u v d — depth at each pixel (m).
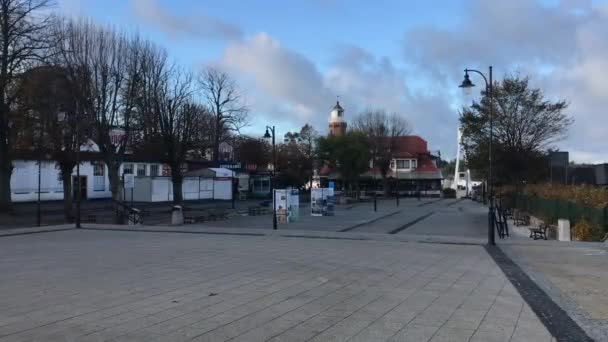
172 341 6.62
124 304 8.73
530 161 38.66
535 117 39.66
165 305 8.66
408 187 91.88
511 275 11.95
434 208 51.97
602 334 7.21
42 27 31.58
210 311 8.26
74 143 31.50
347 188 88.56
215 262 13.66
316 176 87.69
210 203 56.19
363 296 9.51
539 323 7.74
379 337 6.89
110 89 34.47
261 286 10.38
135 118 36.53
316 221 33.91
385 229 28.12
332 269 12.60
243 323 7.53
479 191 79.50
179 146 39.34
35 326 7.33
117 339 6.69
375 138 81.94
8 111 31.61
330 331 7.15
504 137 39.84
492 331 7.25
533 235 22.98
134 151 43.66
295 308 8.51
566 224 21.03
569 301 9.26
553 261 14.23
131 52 35.66
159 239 20.08
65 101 30.42
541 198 28.55
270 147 80.19
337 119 108.81
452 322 7.72
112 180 34.59
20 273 11.96
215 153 64.25
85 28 33.78
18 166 48.66
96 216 34.94
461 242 18.66
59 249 16.81
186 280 11.01
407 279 11.33
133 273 11.89
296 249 16.69
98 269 12.48
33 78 30.44
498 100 39.56
